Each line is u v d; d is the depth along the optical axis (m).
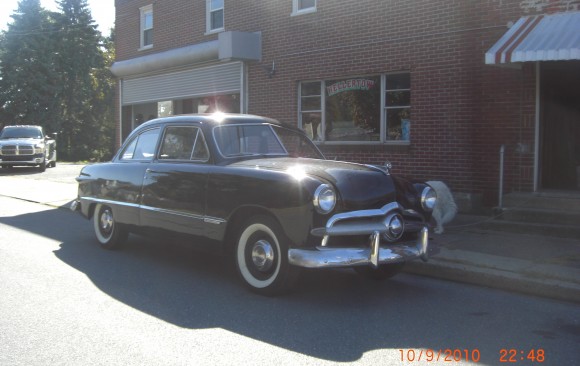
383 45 10.76
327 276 6.51
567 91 9.09
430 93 10.12
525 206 8.77
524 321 4.93
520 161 9.17
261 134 6.55
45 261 7.08
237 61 13.73
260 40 13.12
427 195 6.04
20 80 44.50
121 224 7.38
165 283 6.07
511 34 8.34
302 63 12.26
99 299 5.42
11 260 7.12
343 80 11.65
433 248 6.18
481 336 4.52
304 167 5.54
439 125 10.04
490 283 6.12
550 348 4.27
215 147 6.09
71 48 47.44
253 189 5.42
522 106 9.10
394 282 6.32
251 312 5.06
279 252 5.29
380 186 5.48
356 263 5.01
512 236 8.07
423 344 4.32
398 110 10.84
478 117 9.57
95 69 49.84
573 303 5.53
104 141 50.69
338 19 11.50
